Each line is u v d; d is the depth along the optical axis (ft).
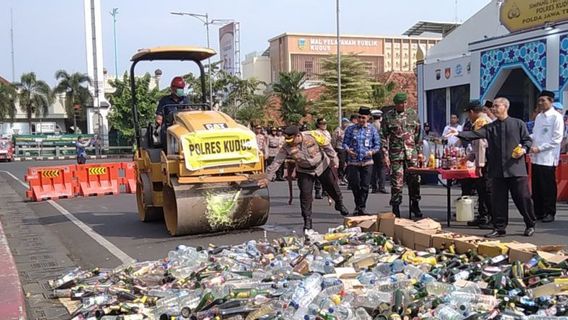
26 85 210.38
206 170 28.37
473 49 63.82
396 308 14.37
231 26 215.92
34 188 53.88
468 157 28.35
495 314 13.70
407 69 265.95
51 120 228.02
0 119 207.82
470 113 28.68
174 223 29.48
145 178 33.30
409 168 30.60
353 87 135.54
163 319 15.10
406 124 30.91
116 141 163.22
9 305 17.98
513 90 63.52
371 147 32.76
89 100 207.10
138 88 150.41
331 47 253.65
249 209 29.30
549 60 53.88
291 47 248.32
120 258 25.34
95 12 160.35
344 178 53.36
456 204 29.37
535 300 14.89
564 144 38.55
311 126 96.02
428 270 18.22
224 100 152.15
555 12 53.93
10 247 29.78
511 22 59.72
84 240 30.66
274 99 160.45
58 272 23.52
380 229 24.43
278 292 16.21
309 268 18.44
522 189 25.16
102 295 18.01
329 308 14.19
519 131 25.04
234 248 22.81
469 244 20.07
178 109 32.76
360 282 17.08
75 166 55.67
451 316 13.55
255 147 29.53
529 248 19.02
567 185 37.65
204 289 17.03
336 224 31.22
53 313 17.72
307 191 28.19
